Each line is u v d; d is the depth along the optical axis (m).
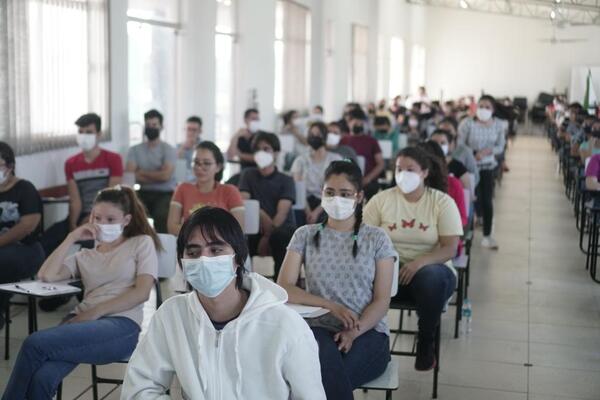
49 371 2.74
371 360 2.77
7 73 5.14
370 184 7.58
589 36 24.78
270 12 10.84
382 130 10.78
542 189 11.52
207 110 8.62
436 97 26.48
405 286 3.56
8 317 4.06
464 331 4.69
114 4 6.61
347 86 16.02
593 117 10.50
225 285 1.91
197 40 8.41
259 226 4.91
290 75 12.46
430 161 3.90
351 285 2.91
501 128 7.29
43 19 5.63
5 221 4.43
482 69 26.05
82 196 5.45
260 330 1.90
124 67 6.85
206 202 4.38
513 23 25.53
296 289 2.91
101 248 3.23
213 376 1.90
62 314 4.79
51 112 5.79
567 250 7.18
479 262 6.61
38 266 4.52
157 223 6.01
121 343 2.95
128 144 6.98
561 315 5.10
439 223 3.73
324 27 14.18
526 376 3.98
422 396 3.68
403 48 22.78
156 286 3.25
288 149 9.42
